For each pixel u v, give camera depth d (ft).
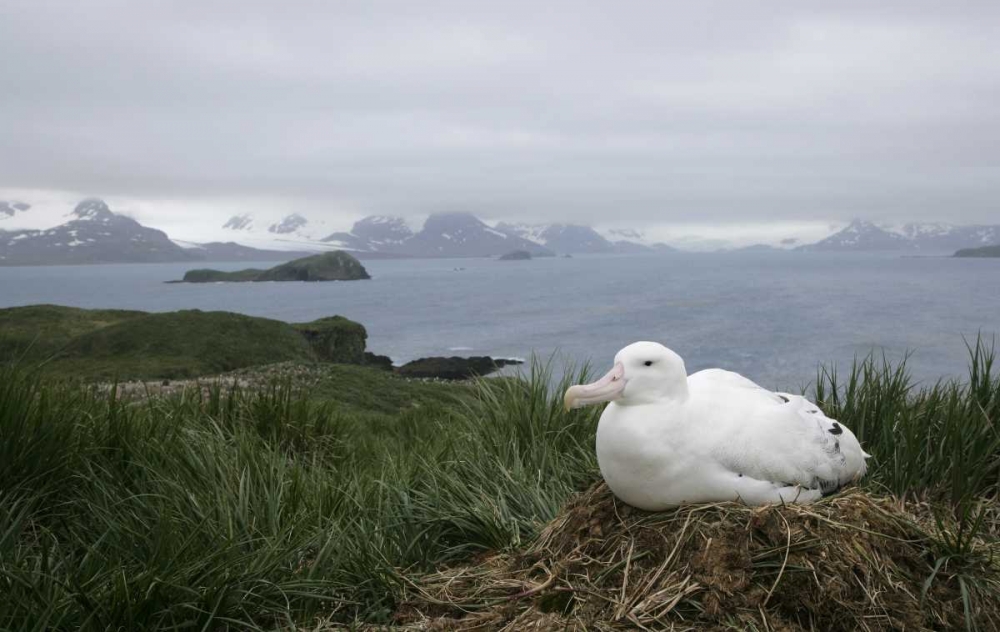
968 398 16.34
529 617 11.51
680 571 11.28
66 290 554.46
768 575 10.99
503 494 16.37
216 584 11.74
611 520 12.80
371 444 23.82
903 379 17.90
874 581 10.94
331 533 13.79
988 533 13.12
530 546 13.60
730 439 11.82
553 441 19.03
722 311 206.39
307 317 248.73
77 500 14.37
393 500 16.07
